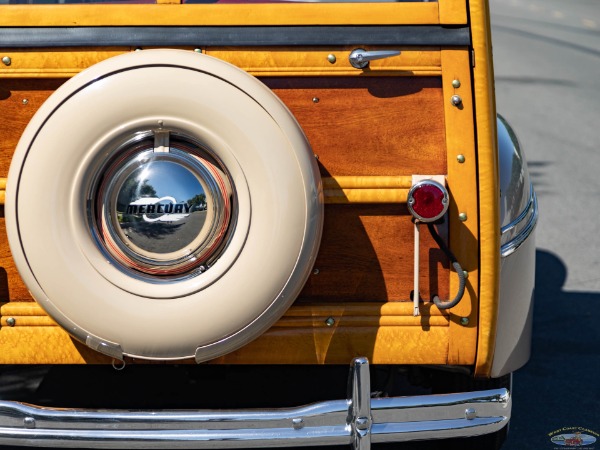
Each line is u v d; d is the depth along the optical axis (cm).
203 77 256
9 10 274
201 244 259
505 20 1673
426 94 277
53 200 256
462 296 276
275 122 256
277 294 259
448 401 276
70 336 281
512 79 1177
